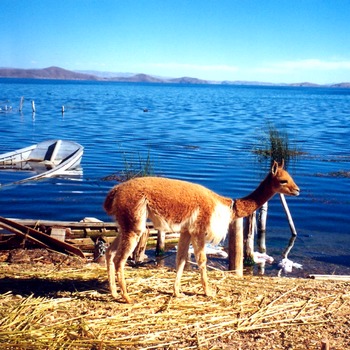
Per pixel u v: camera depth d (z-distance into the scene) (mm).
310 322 6641
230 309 6957
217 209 7160
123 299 7035
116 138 38250
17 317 6281
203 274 7336
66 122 50625
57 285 7715
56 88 179250
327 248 14156
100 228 12391
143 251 11375
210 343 5965
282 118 61750
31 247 10852
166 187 6945
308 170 26344
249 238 11938
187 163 27391
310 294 7680
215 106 88250
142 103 92625
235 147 34094
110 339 5891
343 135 43969
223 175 24219
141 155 29844
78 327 6133
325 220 17109
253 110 78375
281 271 12094
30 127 45062
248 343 6008
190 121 54812
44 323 6234
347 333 6352
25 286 7633
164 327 6320
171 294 7418
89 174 23891
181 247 7312
